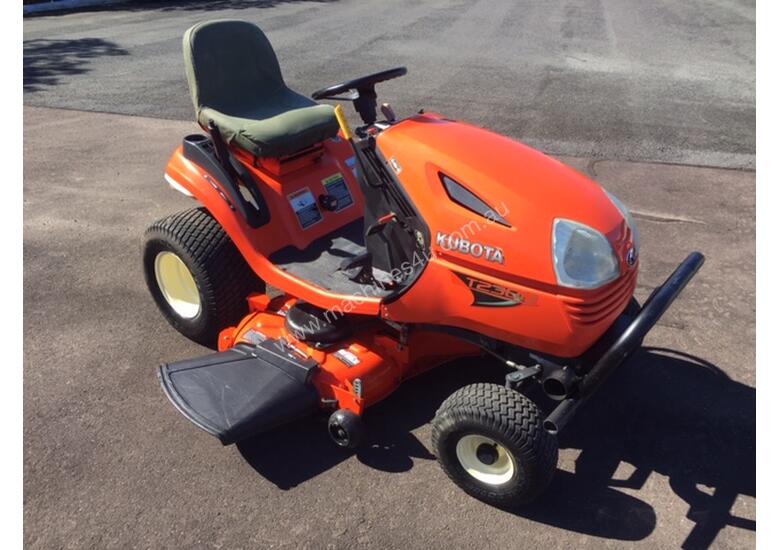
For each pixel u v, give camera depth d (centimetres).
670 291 244
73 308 380
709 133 654
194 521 248
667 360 335
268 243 329
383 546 239
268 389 279
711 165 575
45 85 830
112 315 375
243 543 239
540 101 754
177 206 506
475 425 241
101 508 253
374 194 282
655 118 698
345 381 282
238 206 323
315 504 256
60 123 691
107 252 440
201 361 297
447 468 259
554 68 912
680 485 266
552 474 240
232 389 279
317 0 1544
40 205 505
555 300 234
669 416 301
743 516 252
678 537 243
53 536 241
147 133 662
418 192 259
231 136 322
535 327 243
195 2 1517
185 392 276
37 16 1352
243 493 261
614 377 323
